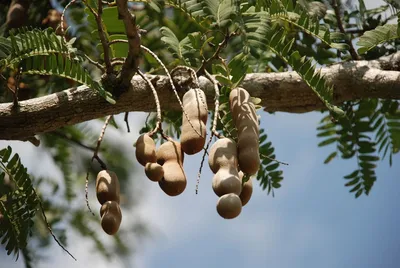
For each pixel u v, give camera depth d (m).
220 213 3.21
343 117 5.05
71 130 5.36
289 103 4.38
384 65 4.43
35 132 4.18
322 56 4.95
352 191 5.14
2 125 4.12
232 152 3.37
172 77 4.12
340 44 4.09
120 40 3.92
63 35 3.91
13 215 4.01
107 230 3.54
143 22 4.96
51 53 3.81
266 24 3.82
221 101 3.85
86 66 5.02
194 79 3.88
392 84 4.32
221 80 3.87
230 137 3.73
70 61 3.79
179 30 4.98
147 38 4.94
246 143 3.40
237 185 3.27
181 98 4.14
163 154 3.55
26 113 4.11
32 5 5.21
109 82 4.03
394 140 5.06
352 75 4.38
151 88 3.82
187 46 4.16
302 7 4.24
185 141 3.46
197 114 3.52
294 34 4.92
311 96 4.36
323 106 4.44
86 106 4.11
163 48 4.95
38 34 3.78
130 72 3.95
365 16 5.00
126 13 3.65
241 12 3.84
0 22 5.35
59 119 4.14
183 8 4.07
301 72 3.87
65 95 4.12
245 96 3.59
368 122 5.04
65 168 5.34
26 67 3.90
